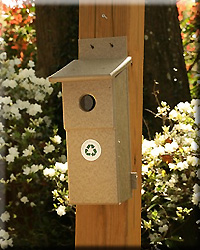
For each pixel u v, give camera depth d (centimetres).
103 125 313
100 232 338
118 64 317
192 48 729
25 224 584
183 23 733
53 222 576
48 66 635
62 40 632
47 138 596
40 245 570
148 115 588
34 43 688
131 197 340
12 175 559
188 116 521
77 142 321
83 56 335
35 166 544
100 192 319
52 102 611
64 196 499
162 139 508
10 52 682
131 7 333
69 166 323
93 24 334
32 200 584
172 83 605
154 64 603
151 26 612
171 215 549
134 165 345
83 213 339
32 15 708
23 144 568
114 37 331
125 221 336
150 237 512
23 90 600
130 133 341
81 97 317
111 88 311
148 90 596
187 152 503
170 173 539
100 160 318
